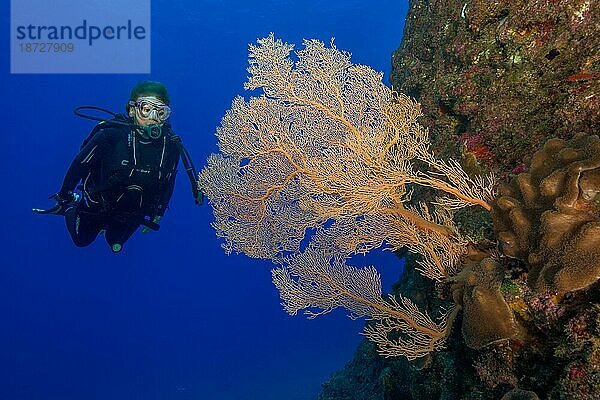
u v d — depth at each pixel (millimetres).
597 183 2164
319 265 3949
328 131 3566
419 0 4629
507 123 3248
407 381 4219
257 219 4070
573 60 3014
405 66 4613
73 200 5875
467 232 3201
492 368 2658
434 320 3619
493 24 3379
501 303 2447
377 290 3717
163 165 5605
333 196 3395
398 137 3338
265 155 3699
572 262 2068
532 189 2418
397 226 3523
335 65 3400
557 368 2320
